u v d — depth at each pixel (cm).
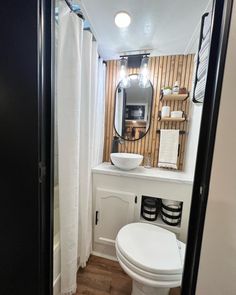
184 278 71
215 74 58
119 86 182
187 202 140
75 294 127
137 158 151
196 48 148
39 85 66
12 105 70
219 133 57
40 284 77
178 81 168
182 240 145
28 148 70
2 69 69
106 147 192
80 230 141
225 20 53
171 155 168
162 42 145
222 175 58
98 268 151
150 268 94
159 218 159
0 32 67
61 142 109
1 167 75
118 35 136
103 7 105
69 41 102
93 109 143
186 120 168
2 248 80
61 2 96
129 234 121
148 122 179
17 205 75
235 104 55
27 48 65
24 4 63
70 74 104
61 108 106
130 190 150
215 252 62
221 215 60
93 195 159
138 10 107
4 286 83
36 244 75
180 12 108
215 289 64
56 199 123
